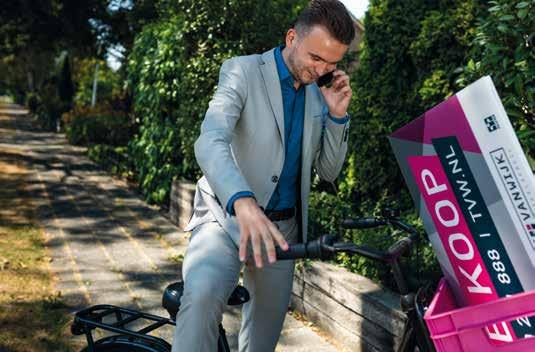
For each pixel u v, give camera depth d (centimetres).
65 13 1561
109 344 226
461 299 171
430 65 416
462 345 146
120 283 484
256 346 252
